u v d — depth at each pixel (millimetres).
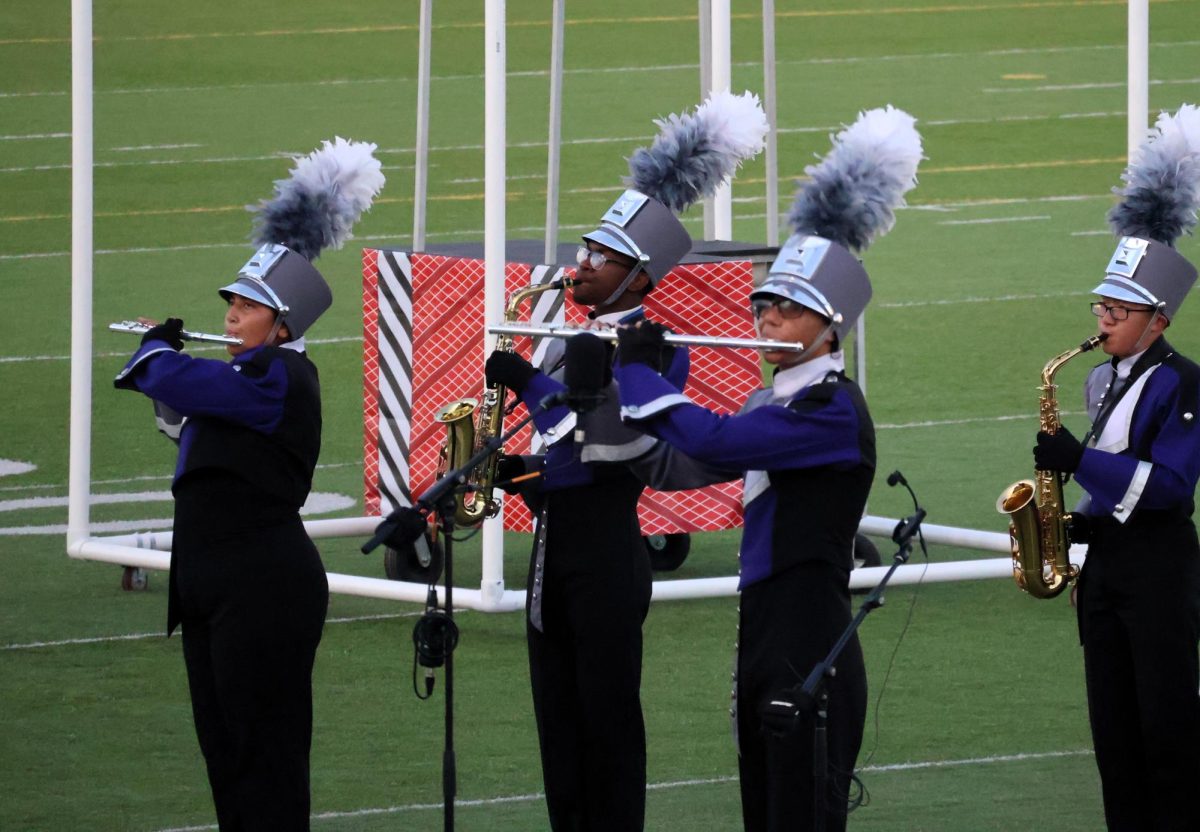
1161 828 21109
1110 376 21984
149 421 45688
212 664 21000
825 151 82312
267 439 20906
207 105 91500
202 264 63188
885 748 25859
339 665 29344
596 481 21156
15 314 56375
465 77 98125
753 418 18875
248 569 20719
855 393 19234
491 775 25031
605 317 22672
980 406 46375
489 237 30172
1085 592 21500
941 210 72062
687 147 24594
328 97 93562
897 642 30234
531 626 21484
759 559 19234
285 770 20891
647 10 115500
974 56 103062
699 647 30062
